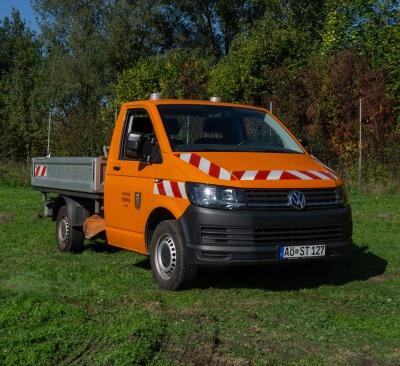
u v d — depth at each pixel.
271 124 8.19
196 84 25.02
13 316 5.80
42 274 7.82
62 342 5.14
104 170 8.64
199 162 6.85
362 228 11.91
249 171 6.69
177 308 6.19
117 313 5.96
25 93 34.84
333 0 28.58
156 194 7.12
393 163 17.97
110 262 8.77
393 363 4.74
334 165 18.80
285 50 25.88
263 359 4.76
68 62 41.69
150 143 7.50
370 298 6.65
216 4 44.78
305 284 7.46
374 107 20.17
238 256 6.43
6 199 17.55
